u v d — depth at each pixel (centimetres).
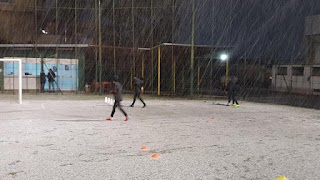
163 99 2350
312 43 3669
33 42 3375
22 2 3328
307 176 552
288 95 3247
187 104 1978
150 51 3100
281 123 1219
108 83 2947
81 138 845
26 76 2725
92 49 3153
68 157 651
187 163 621
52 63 2781
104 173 550
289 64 3644
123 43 3803
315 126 1155
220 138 881
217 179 529
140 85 1734
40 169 566
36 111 1443
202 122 1193
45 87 2773
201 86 3253
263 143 823
